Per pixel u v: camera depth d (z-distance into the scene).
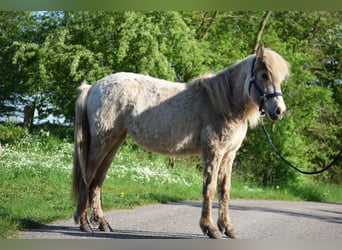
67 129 18.30
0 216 6.93
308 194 17.86
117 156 15.45
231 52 21.11
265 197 15.52
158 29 16.92
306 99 19.91
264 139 19.62
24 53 17.48
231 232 6.55
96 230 6.84
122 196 10.45
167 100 6.77
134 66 16.89
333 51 24.84
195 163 18.05
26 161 12.13
